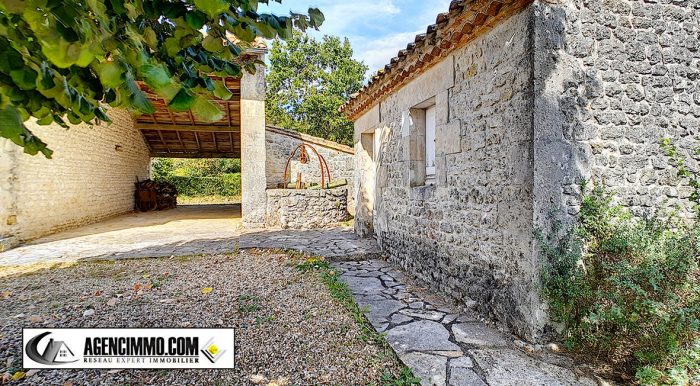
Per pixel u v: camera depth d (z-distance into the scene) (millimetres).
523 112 2832
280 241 6973
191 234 8094
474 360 2602
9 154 6730
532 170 2750
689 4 3121
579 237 2834
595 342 2637
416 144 4906
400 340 2912
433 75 4230
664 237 2701
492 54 3211
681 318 2277
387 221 5758
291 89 23594
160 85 833
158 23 1350
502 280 3125
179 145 16109
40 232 7703
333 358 2645
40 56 912
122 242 7121
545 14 2766
